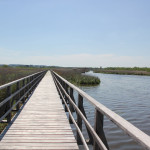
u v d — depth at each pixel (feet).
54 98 31.30
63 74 108.17
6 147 11.90
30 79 38.14
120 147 19.53
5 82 41.04
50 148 11.91
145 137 4.17
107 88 69.87
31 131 15.12
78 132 12.06
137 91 63.52
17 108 22.48
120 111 35.01
